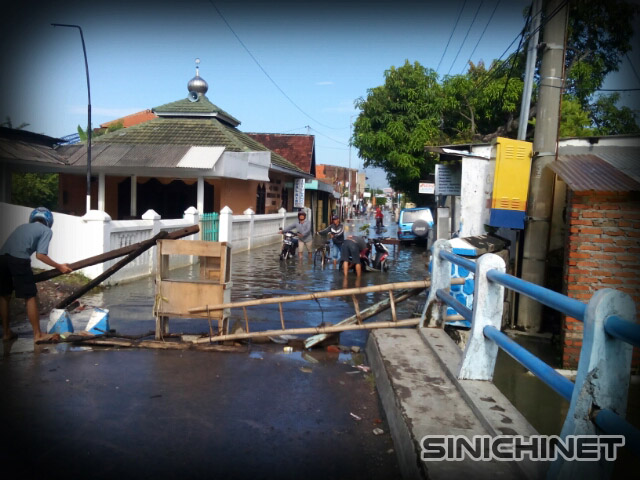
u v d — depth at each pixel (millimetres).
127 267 10617
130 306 8242
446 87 21031
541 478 2543
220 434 3664
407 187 27141
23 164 16891
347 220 52125
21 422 3766
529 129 18188
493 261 3938
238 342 6000
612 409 2209
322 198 38625
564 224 7520
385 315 8180
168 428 3734
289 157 35906
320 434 3715
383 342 5289
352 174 87312
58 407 4055
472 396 3617
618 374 2211
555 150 7105
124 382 4645
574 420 2223
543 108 7082
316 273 13141
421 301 9570
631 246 5418
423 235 21281
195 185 20438
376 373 4852
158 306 5910
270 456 3371
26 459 3242
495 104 19375
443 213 13969
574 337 5469
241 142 21906
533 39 8719
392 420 3688
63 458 3266
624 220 5422
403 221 23422
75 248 9844
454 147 9438
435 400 3697
